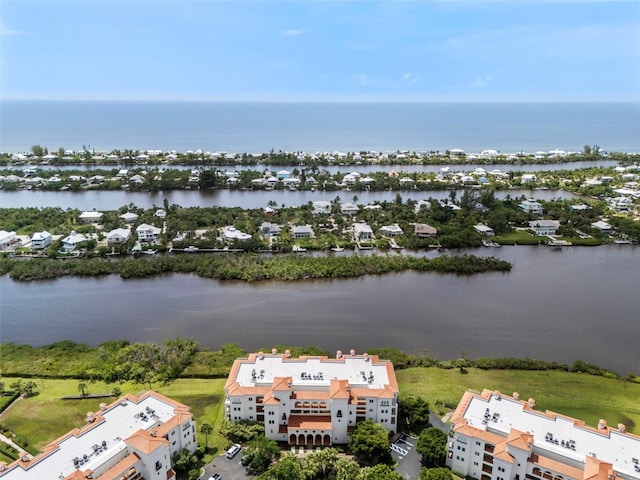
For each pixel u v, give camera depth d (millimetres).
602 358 140875
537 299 179875
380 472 88188
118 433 93125
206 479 93938
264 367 115062
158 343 145375
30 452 99750
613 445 90250
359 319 162375
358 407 105938
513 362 133625
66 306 171000
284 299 178000
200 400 118875
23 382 124562
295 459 94938
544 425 95500
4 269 199250
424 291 186750
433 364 133875
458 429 94062
